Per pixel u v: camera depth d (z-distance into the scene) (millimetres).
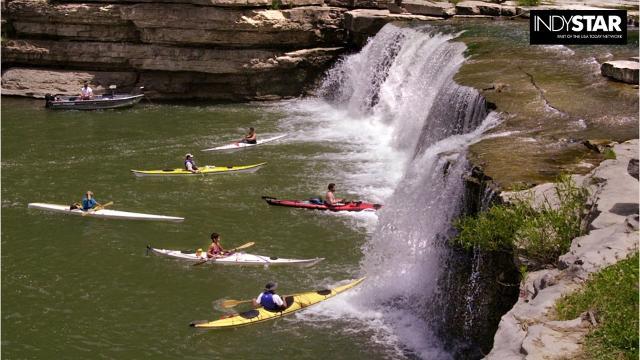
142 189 34000
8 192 33812
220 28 48625
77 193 33656
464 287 21109
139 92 51094
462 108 30688
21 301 24500
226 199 32594
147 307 24078
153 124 45094
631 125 24797
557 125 25266
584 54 35938
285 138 41438
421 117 37375
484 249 18672
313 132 42719
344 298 24047
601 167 18953
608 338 12008
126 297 24719
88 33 51125
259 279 25672
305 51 50375
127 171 36406
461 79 32219
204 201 32469
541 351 12273
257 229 29547
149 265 26828
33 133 43219
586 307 13141
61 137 42375
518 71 32875
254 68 49500
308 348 21500
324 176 35000
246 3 48219
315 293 24109
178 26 49156
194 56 49812
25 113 47781
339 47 51656
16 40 52500
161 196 33156
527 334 12852
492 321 18828
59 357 21422
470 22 47750
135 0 49500
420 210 25391
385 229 26938
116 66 51625
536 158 22094
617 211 16047
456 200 22734
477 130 27266
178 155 38812
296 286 25156
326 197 31203
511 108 27422
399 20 49312
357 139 41094
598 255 14336
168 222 30406
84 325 23078
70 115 47312
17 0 51781
